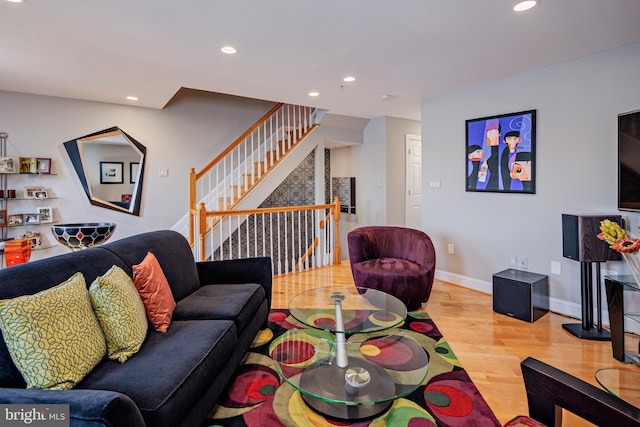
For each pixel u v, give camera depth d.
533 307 3.02
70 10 2.15
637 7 2.14
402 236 3.74
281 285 4.21
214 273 2.87
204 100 5.35
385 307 2.46
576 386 1.16
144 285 1.95
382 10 2.17
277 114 5.68
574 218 2.75
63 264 1.72
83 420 0.99
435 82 3.71
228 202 4.94
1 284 1.42
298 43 2.66
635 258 2.14
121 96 4.23
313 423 1.74
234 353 2.07
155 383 1.39
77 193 4.44
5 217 4.00
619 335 2.34
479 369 2.25
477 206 3.88
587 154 2.99
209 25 2.36
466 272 4.03
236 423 1.74
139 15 2.22
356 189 6.36
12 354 1.24
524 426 1.22
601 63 2.88
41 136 4.21
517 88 3.45
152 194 4.97
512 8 2.15
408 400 1.92
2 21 2.30
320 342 2.43
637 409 1.06
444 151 4.19
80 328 1.43
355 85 3.80
